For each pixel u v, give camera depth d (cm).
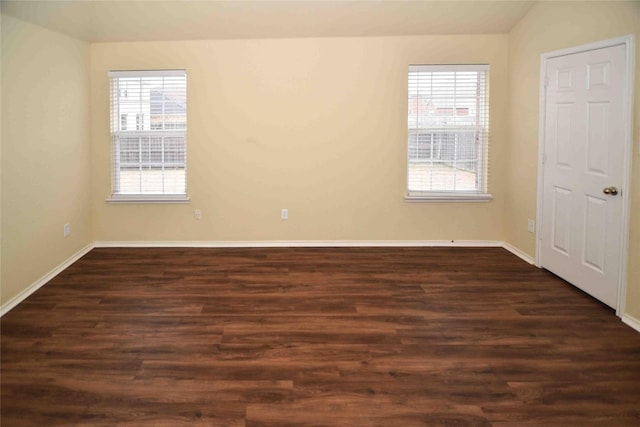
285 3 487
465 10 510
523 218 536
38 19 432
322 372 300
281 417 255
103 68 558
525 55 521
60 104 486
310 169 579
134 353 322
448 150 581
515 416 256
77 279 468
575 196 439
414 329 361
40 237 449
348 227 586
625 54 369
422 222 586
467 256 548
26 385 283
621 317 377
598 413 258
